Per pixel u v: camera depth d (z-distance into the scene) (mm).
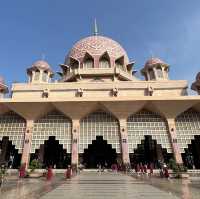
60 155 39969
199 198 9477
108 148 41656
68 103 32719
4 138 36438
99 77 42781
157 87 36719
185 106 32969
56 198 9492
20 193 11227
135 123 33938
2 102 32469
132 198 9398
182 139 32812
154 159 38125
